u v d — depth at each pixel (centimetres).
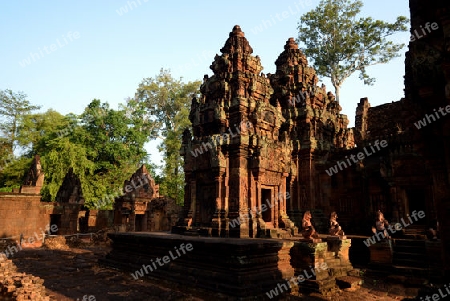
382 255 1527
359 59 3039
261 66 1992
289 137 2138
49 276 1333
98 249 2350
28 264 1631
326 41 3141
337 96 3084
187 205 1855
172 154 4156
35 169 2692
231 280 1027
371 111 2531
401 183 1803
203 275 1121
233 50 1956
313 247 1223
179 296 1031
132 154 3794
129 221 3005
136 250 1495
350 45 2967
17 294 859
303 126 2141
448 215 657
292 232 1733
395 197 1814
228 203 1617
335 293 1171
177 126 4266
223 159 1639
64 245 2452
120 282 1239
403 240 1596
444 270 637
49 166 3180
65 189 2948
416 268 1364
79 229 3403
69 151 3228
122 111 3800
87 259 1809
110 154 3628
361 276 1445
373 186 1975
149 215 3170
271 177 1766
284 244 1214
